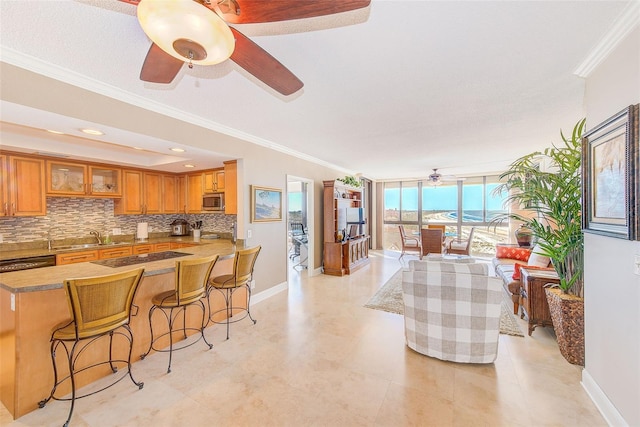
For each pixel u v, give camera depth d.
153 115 2.54
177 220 5.25
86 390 1.98
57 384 1.87
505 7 1.33
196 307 2.91
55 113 1.91
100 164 3.95
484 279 2.19
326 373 2.18
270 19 1.05
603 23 1.46
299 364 2.30
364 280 5.06
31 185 3.29
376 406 1.81
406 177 8.26
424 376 2.13
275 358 2.40
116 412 1.77
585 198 1.87
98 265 2.44
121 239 4.49
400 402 1.85
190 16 0.93
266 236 4.04
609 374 1.66
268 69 1.35
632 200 1.38
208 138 3.10
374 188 8.76
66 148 3.32
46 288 1.78
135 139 2.60
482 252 7.60
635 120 1.37
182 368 2.26
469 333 2.26
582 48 1.69
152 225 4.97
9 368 1.80
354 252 5.96
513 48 1.69
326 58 1.77
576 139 2.39
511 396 1.90
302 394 1.93
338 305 3.73
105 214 4.32
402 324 3.10
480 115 2.86
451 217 8.02
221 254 3.01
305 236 6.85
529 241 5.07
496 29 1.50
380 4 1.29
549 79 2.09
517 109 2.70
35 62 1.78
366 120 3.00
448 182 8.03
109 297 1.80
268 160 4.07
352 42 1.60
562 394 1.91
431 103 2.54
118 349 2.26
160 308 2.37
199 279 2.42
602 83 1.72
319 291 4.38
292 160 4.67
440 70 1.94
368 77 2.03
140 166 4.25
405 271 2.47
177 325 2.72
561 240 2.35
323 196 5.71
